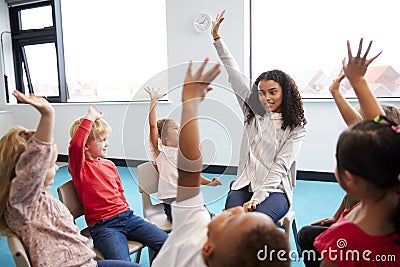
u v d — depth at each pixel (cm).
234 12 387
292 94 167
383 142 76
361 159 77
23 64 555
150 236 156
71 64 519
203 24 402
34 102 98
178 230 81
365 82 104
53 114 102
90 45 500
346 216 98
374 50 354
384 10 346
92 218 156
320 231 136
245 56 393
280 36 390
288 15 383
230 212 74
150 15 455
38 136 102
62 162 500
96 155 167
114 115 465
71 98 531
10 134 107
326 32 370
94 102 479
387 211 82
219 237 65
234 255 61
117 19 475
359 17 356
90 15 491
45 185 115
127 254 144
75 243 117
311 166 382
